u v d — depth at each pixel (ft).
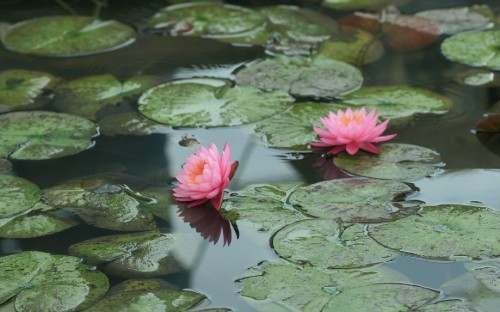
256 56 14.73
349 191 10.36
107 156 11.57
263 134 12.00
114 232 9.86
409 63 14.38
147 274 9.02
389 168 10.96
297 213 10.00
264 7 17.08
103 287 8.75
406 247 9.19
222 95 13.15
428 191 10.37
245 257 9.27
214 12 16.80
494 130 11.89
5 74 14.16
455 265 8.88
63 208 10.36
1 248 9.54
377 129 11.40
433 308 8.14
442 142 11.68
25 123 12.38
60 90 13.58
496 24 15.94
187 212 10.26
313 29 15.89
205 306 8.41
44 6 17.30
